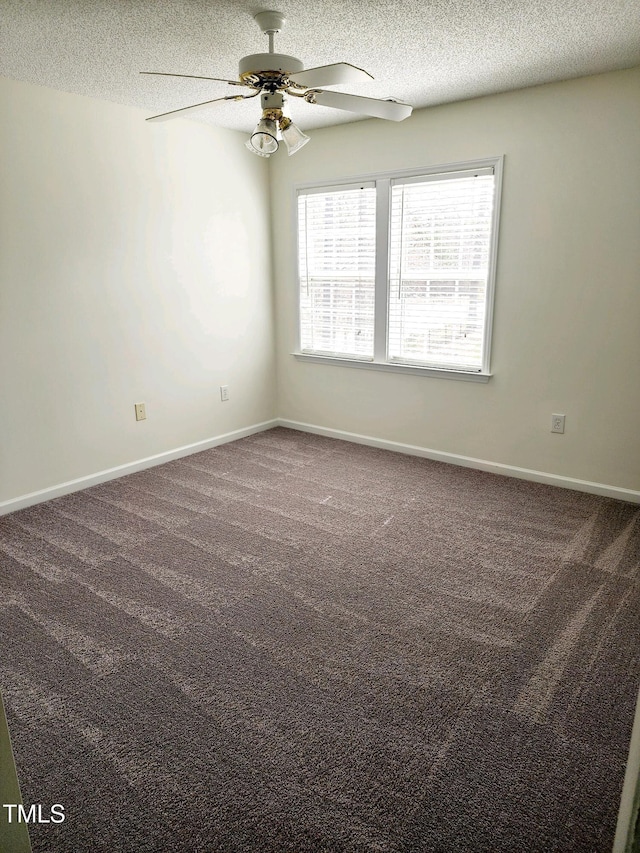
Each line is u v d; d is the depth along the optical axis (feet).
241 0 6.70
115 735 5.56
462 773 5.12
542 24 7.47
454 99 10.85
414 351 12.97
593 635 6.97
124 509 10.69
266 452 13.89
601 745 5.40
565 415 11.12
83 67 8.93
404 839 4.54
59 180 10.32
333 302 14.06
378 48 8.29
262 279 14.75
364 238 13.08
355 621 7.32
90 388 11.51
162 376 12.84
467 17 7.24
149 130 11.59
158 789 4.98
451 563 8.68
